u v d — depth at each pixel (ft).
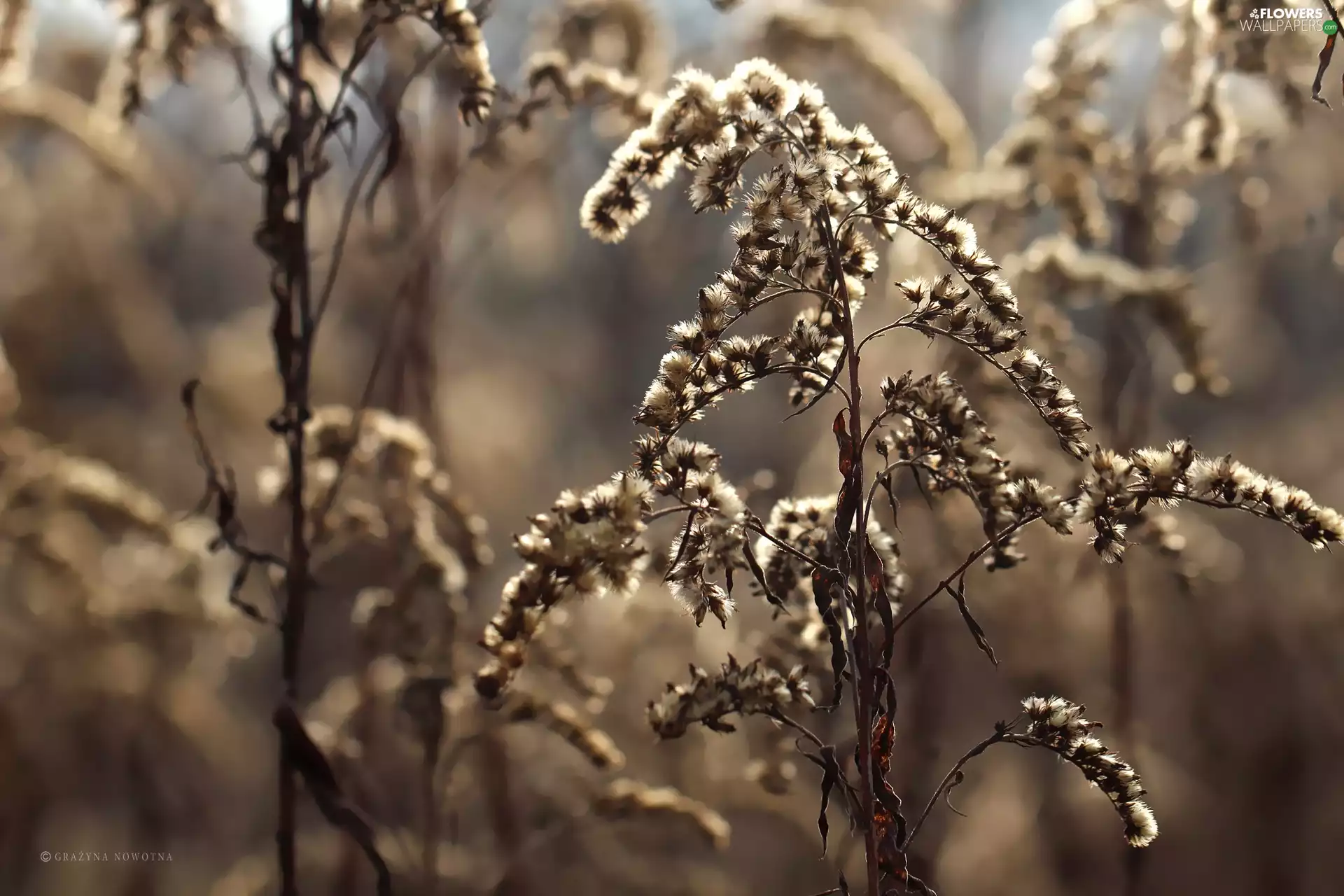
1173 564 2.09
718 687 1.68
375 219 2.60
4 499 2.79
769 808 2.64
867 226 1.78
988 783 2.90
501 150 2.48
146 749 3.09
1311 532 1.63
